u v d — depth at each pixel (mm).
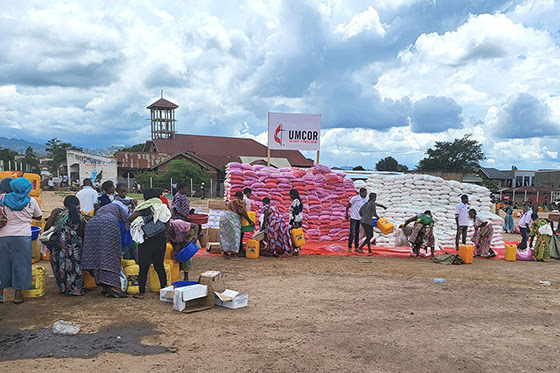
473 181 49438
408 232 12297
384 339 4805
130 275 6492
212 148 63719
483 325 5473
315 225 12742
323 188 12984
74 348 4309
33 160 65125
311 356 4242
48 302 5902
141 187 42938
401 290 7316
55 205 23031
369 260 10312
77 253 6199
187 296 5660
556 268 10516
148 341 4551
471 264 10547
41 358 4039
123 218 6391
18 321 5078
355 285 7586
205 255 10180
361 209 11117
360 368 3994
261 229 10422
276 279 7871
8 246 5559
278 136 13516
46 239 6078
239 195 9797
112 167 45219
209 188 45375
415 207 13188
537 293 7539
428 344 4695
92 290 6633
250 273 8344
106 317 5309
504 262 11164
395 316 5730
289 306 6074
